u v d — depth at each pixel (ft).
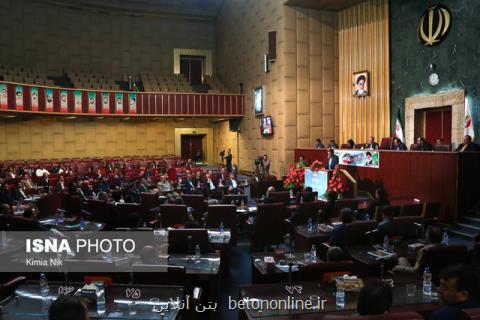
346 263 16.57
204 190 46.52
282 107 67.77
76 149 90.79
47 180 55.11
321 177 43.83
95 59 96.02
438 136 52.31
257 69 77.77
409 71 54.80
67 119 89.20
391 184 45.01
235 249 33.30
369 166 48.26
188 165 80.74
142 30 100.89
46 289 15.56
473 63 45.73
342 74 67.92
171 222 31.27
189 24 104.88
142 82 93.76
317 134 68.44
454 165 37.37
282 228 32.04
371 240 23.73
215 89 93.81
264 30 73.97
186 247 21.75
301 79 67.41
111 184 54.90
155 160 86.53
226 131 96.78
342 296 14.42
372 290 10.29
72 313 8.88
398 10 56.44
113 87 87.86
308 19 67.31
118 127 95.71
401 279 16.87
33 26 86.69
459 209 37.40
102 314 13.71
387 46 58.03
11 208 35.76
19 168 65.21
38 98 68.85
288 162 67.41
